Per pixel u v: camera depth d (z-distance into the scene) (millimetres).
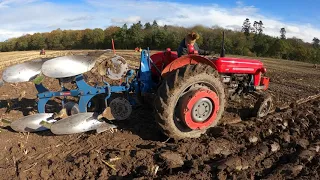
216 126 5086
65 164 3936
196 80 4652
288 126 5508
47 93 5031
